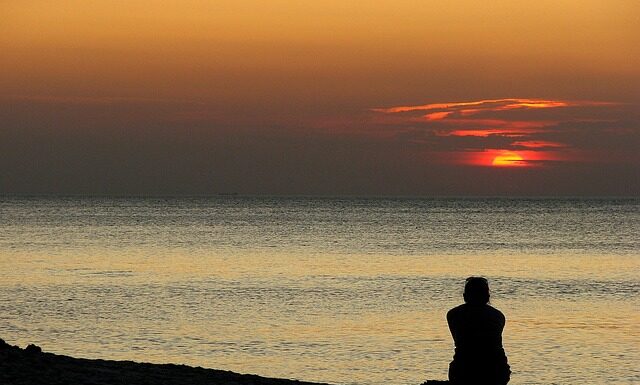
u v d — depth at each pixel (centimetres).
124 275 6812
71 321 4303
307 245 10594
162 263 7962
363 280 6544
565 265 8075
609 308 5012
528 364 3294
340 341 3753
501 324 1482
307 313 4669
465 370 1474
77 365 1831
